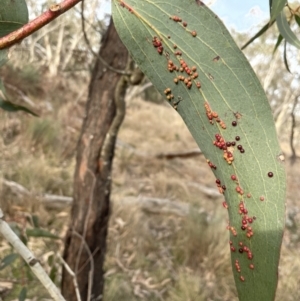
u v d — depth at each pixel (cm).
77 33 676
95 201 223
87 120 221
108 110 214
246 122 61
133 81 161
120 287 322
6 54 59
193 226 416
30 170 456
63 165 552
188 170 705
